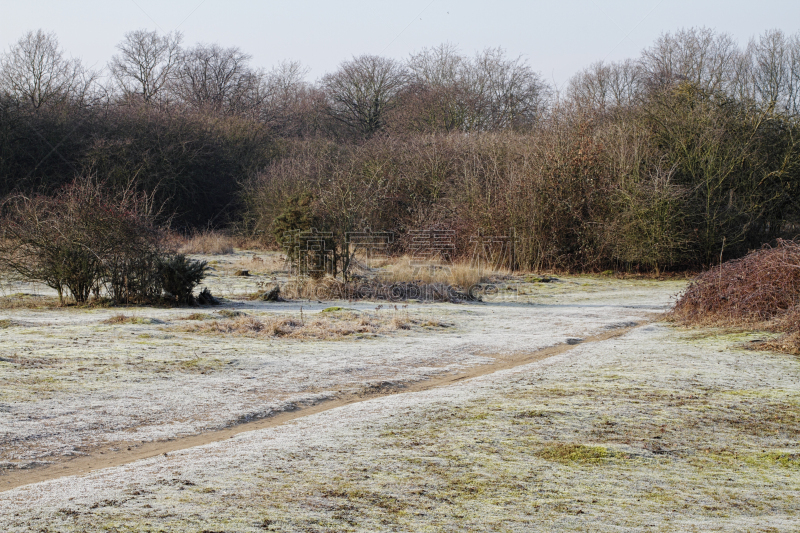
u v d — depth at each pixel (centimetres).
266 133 4459
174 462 478
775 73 2994
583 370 840
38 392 677
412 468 463
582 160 2794
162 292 1535
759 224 2808
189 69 5281
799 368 844
